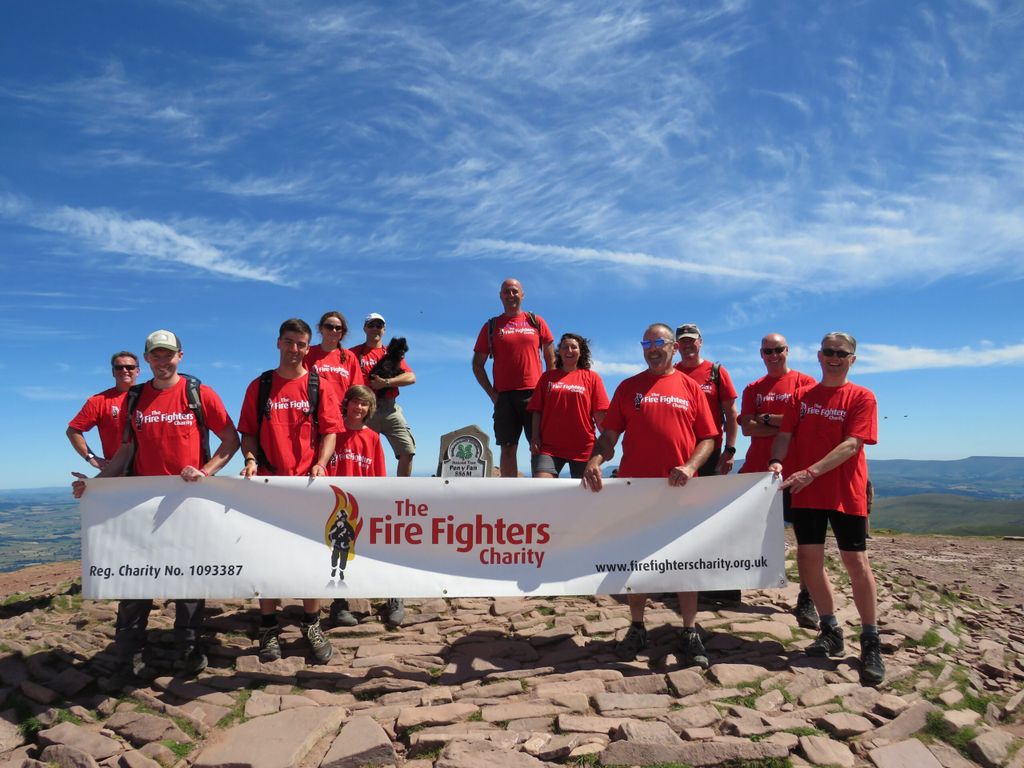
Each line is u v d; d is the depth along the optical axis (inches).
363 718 156.2
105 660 193.6
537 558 195.5
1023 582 382.6
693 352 258.8
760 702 165.2
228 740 149.8
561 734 150.6
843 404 192.2
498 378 305.1
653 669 187.9
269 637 194.1
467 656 197.8
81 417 252.5
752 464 244.2
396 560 192.9
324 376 252.4
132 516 186.5
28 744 157.6
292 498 191.3
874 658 181.3
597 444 203.8
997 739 154.6
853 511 186.7
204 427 193.0
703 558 196.1
